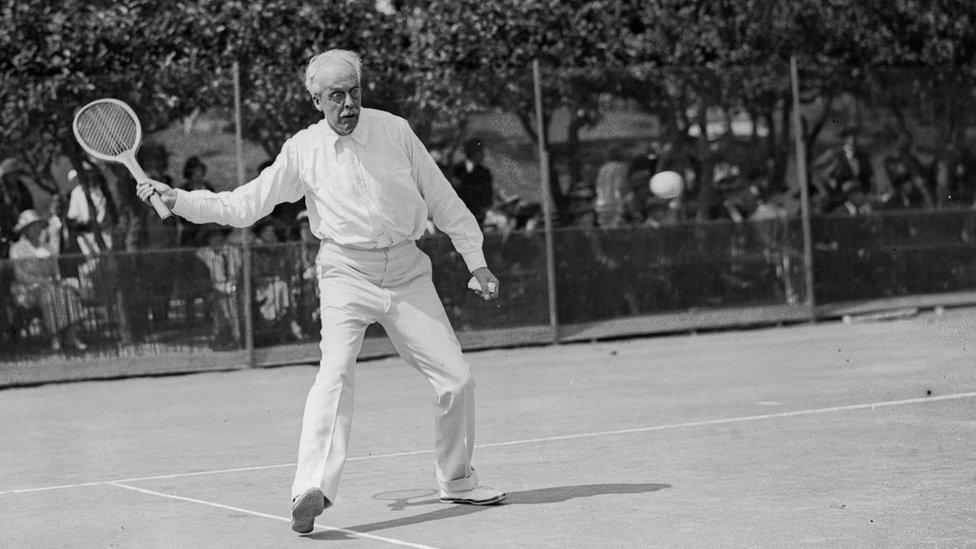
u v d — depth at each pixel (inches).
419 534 264.5
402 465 351.9
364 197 279.6
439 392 286.2
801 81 733.3
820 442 350.6
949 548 232.8
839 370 515.8
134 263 625.3
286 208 647.1
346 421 275.7
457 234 292.5
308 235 649.6
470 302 674.8
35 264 613.6
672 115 706.8
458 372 285.7
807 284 731.4
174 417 479.5
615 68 697.0
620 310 698.8
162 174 630.5
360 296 281.9
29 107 614.9
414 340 285.7
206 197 281.9
